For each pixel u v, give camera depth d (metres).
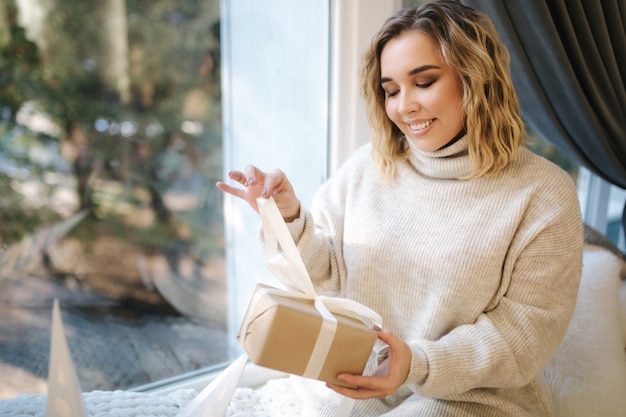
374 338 0.67
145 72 1.13
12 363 1.04
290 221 0.90
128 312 1.20
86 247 1.12
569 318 0.88
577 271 0.88
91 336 1.15
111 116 1.11
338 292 1.01
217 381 0.72
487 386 0.84
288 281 0.77
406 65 0.81
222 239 1.33
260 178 0.84
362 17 1.13
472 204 0.88
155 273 1.23
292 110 1.30
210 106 1.24
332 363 0.66
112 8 1.06
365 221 0.96
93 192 1.11
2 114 0.98
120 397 0.89
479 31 0.83
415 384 0.78
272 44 1.27
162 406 0.88
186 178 1.25
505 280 0.86
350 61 1.17
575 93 1.20
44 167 1.04
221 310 1.34
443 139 0.87
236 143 1.30
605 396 1.00
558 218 0.84
